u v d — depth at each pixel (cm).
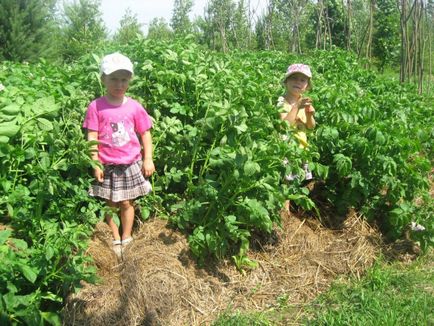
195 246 217
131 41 325
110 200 221
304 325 202
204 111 253
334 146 269
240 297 217
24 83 277
